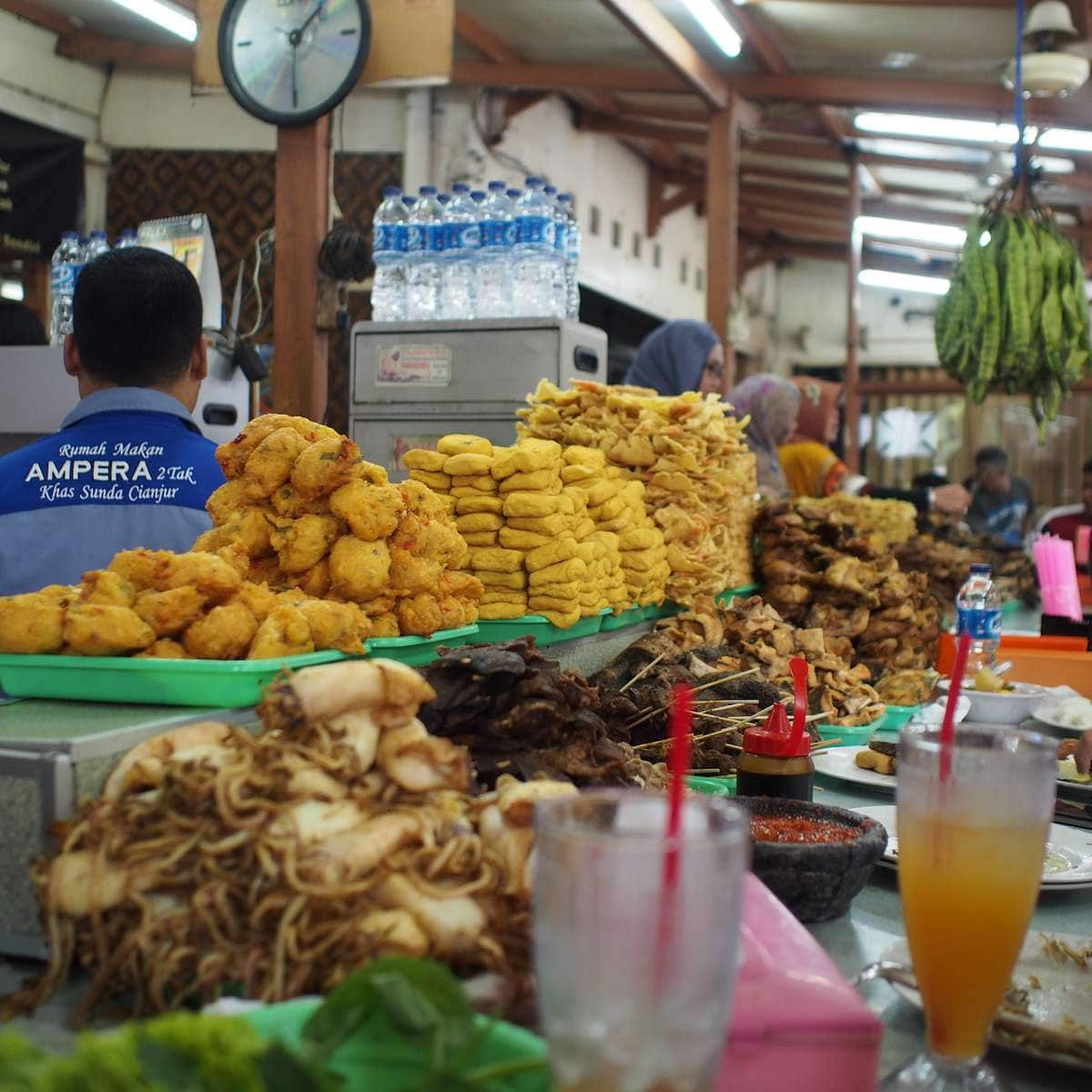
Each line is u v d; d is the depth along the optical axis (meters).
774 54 7.03
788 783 1.58
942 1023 0.95
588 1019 0.64
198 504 2.21
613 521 2.53
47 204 7.09
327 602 1.47
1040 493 14.80
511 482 2.16
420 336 3.30
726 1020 0.67
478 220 3.33
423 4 3.41
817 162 10.16
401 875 0.96
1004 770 0.92
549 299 3.35
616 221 9.65
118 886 0.96
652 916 0.63
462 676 1.39
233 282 7.31
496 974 0.95
